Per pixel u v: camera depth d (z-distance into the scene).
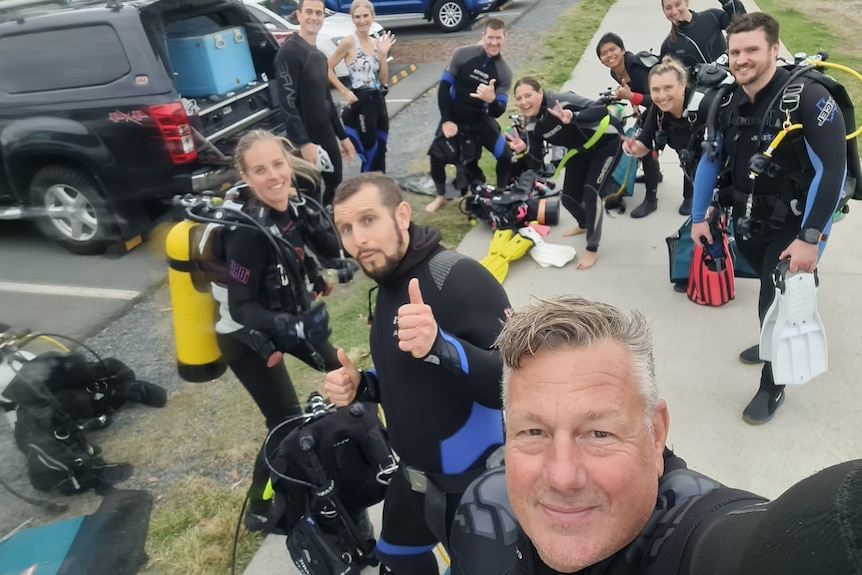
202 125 4.89
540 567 0.93
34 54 4.42
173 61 5.09
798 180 2.54
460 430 1.75
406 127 7.54
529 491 0.84
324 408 2.27
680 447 2.85
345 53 5.25
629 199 5.31
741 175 2.70
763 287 2.83
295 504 2.12
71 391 2.75
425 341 1.50
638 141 3.91
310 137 4.77
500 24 4.69
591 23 11.20
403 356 1.72
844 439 2.80
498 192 4.78
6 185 4.64
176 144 4.42
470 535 1.16
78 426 2.59
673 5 5.14
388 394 1.80
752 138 2.59
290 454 2.04
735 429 2.91
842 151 2.38
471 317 1.68
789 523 0.44
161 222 4.33
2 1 4.36
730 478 2.67
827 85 2.41
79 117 4.39
